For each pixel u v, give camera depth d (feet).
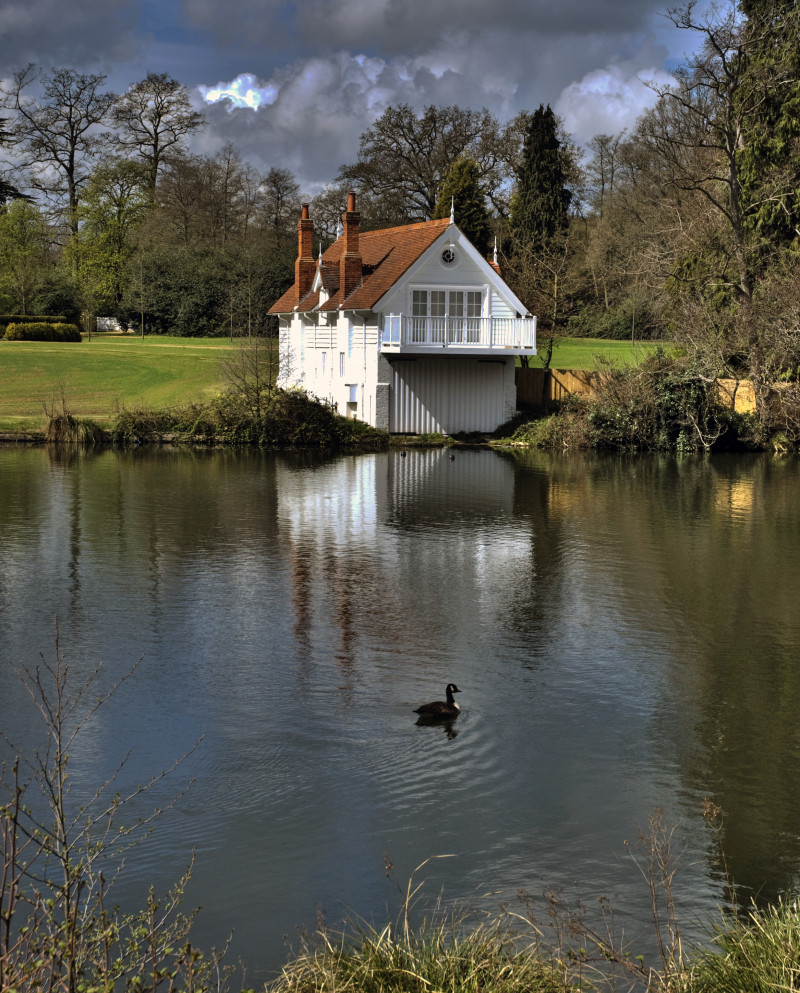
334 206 296.10
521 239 237.04
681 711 44.91
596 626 57.52
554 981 23.30
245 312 245.04
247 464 129.59
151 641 53.88
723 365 153.28
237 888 30.73
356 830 34.19
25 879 30.83
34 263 293.02
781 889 30.63
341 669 49.73
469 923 28.66
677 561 73.67
